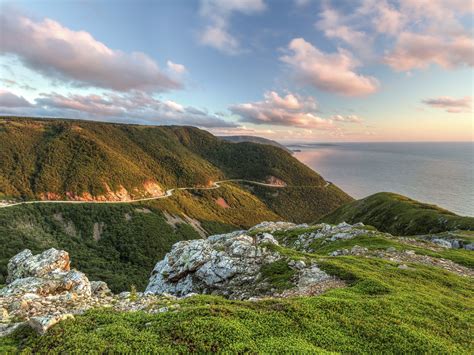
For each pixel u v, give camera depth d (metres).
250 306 17.81
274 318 15.76
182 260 38.69
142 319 15.70
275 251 33.25
